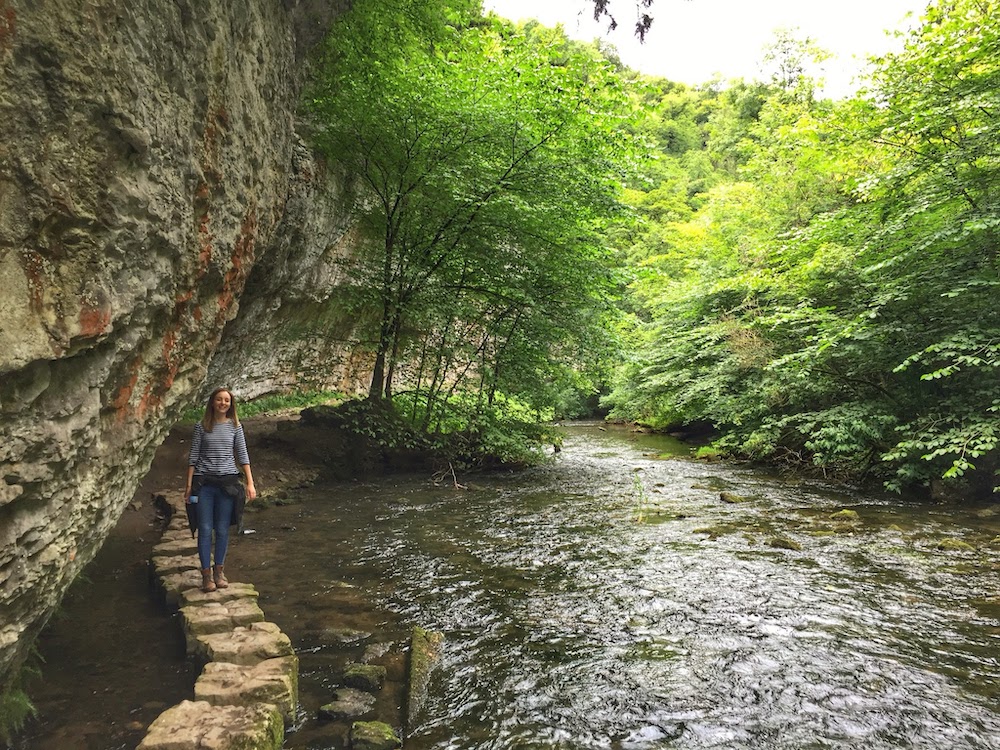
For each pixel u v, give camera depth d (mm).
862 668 4012
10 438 1933
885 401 11000
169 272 3094
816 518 8344
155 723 2801
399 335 12430
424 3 11133
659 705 3549
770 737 3225
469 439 12547
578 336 12578
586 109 10500
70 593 4941
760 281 13375
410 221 12180
